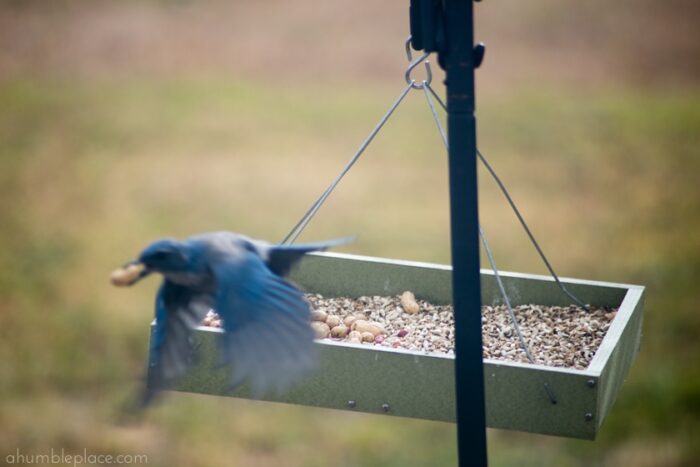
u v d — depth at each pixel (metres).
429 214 17.95
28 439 12.77
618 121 21.67
